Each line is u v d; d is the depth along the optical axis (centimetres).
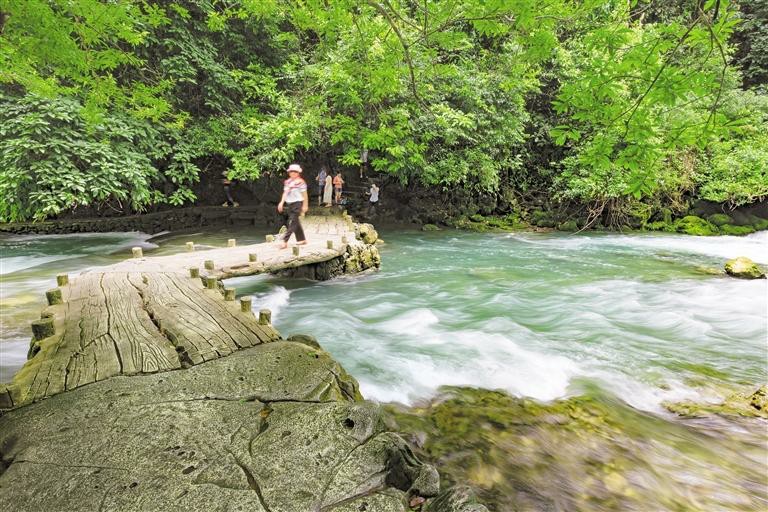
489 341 555
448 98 1488
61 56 429
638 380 447
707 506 271
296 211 849
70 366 293
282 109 1411
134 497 170
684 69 264
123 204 1566
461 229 1698
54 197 904
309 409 237
